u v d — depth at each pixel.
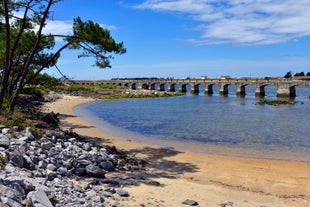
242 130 29.67
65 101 62.81
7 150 10.58
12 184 7.16
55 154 13.00
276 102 63.22
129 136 25.41
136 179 12.41
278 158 18.45
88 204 7.86
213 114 44.00
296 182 13.62
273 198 11.45
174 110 49.75
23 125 17.67
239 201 10.81
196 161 17.16
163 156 18.12
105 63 21.84
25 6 20.16
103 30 20.97
